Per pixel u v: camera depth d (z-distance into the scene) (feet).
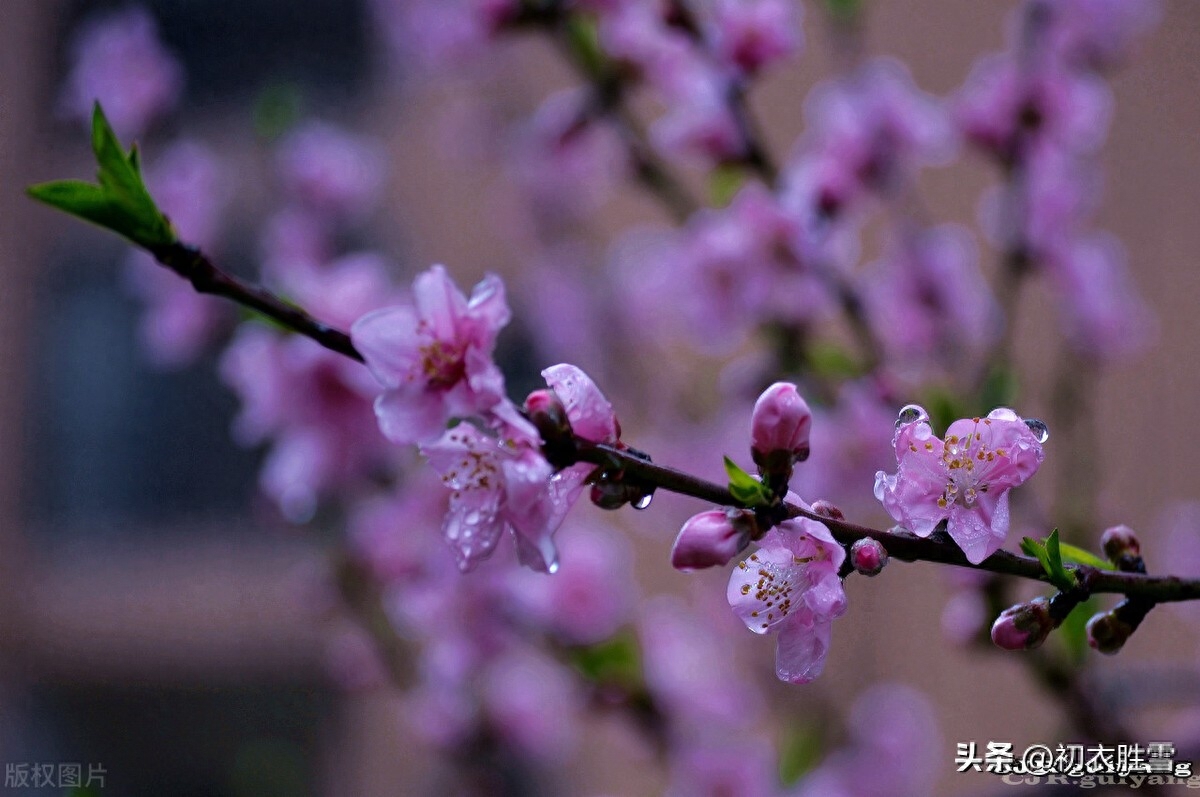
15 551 7.39
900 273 4.00
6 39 7.57
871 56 5.99
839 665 5.91
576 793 6.27
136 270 4.27
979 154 3.84
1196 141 5.79
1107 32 3.77
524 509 2.58
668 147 3.59
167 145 6.92
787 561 2.60
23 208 7.58
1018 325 5.42
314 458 3.66
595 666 4.08
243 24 7.41
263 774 5.58
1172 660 5.16
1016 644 2.60
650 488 2.60
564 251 5.60
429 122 7.05
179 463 7.66
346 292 3.50
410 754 6.72
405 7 5.08
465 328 2.62
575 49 3.77
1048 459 4.83
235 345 3.83
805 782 4.48
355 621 4.42
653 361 5.43
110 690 7.25
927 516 2.57
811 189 3.65
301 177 4.67
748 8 3.41
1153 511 5.77
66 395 7.68
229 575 7.30
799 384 3.74
